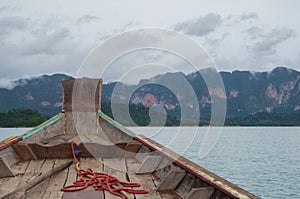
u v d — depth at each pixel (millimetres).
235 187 2656
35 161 4332
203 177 2904
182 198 2996
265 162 15148
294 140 28812
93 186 3109
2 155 4004
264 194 9914
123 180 3502
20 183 3396
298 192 10047
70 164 4094
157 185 3346
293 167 13961
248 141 26812
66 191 2977
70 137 5211
